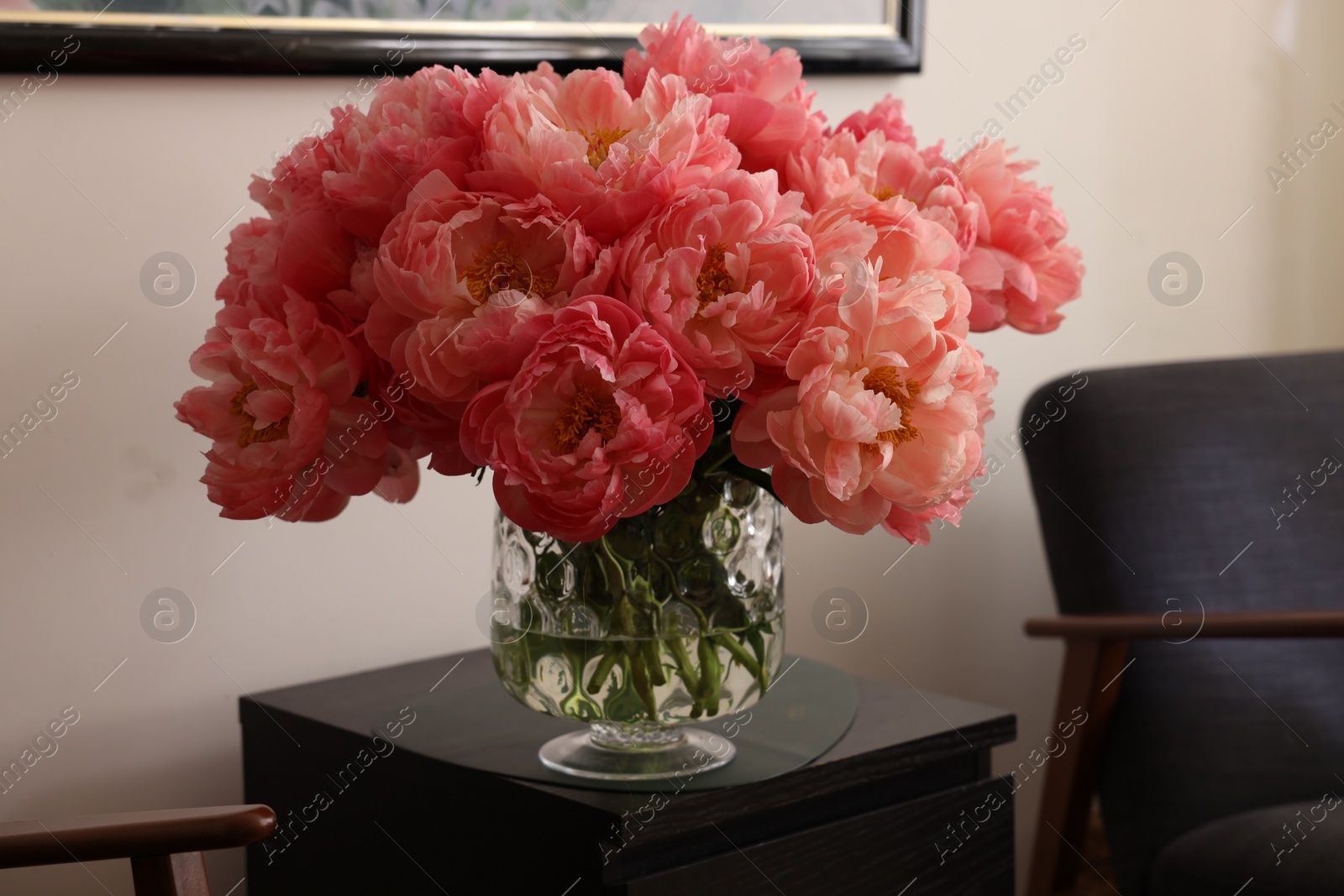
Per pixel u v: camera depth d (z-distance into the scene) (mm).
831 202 752
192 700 1158
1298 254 1963
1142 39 1753
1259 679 1412
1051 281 872
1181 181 1820
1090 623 1312
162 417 1124
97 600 1103
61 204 1062
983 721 1031
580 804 833
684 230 688
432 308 698
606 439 689
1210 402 1516
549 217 696
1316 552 1474
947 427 694
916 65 1491
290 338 714
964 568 1688
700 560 836
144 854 713
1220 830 1243
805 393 675
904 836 972
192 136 1120
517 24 1248
